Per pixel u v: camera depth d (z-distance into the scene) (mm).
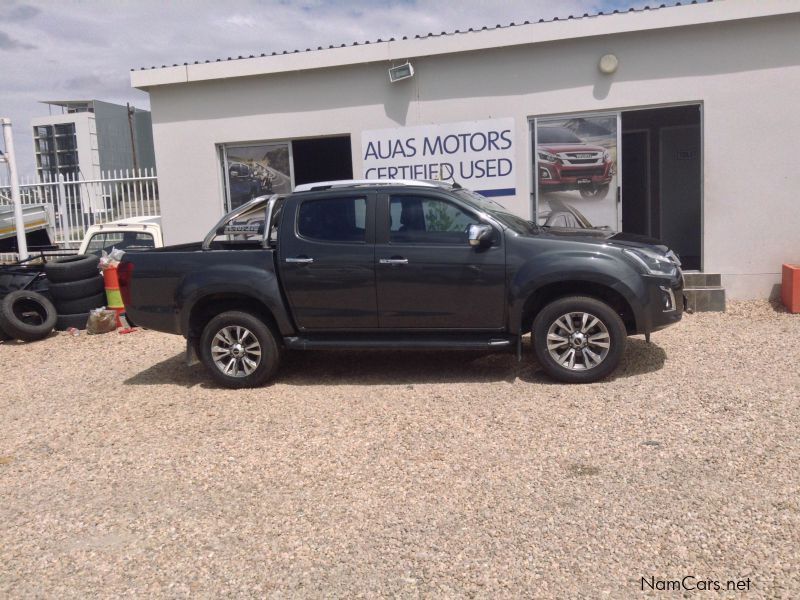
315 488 4770
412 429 5742
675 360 7258
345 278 6922
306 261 6961
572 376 6629
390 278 6855
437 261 6766
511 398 6359
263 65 11133
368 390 6926
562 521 4086
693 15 9461
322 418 6180
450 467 4945
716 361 7133
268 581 3691
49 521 4539
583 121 10312
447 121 10711
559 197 10539
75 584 3783
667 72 9805
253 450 5535
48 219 14375
